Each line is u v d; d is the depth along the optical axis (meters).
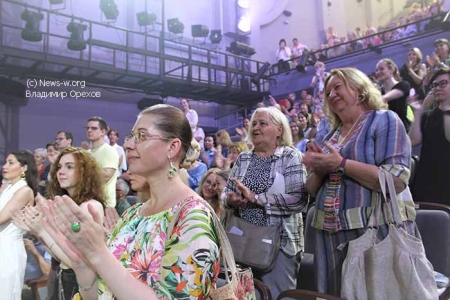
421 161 2.77
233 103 9.40
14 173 2.49
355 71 1.58
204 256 0.73
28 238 2.84
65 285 1.83
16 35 6.98
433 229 1.99
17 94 6.73
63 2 7.15
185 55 9.16
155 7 8.78
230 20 9.66
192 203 0.81
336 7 8.64
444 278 1.69
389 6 7.70
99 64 7.12
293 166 1.92
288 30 9.38
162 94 8.57
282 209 1.84
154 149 0.86
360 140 1.47
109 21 7.94
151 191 0.90
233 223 1.92
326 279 1.48
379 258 1.29
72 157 2.03
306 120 5.48
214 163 4.61
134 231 0.86
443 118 2.64
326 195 1.51
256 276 1.84
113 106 8.00
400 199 1.42
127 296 0.69
